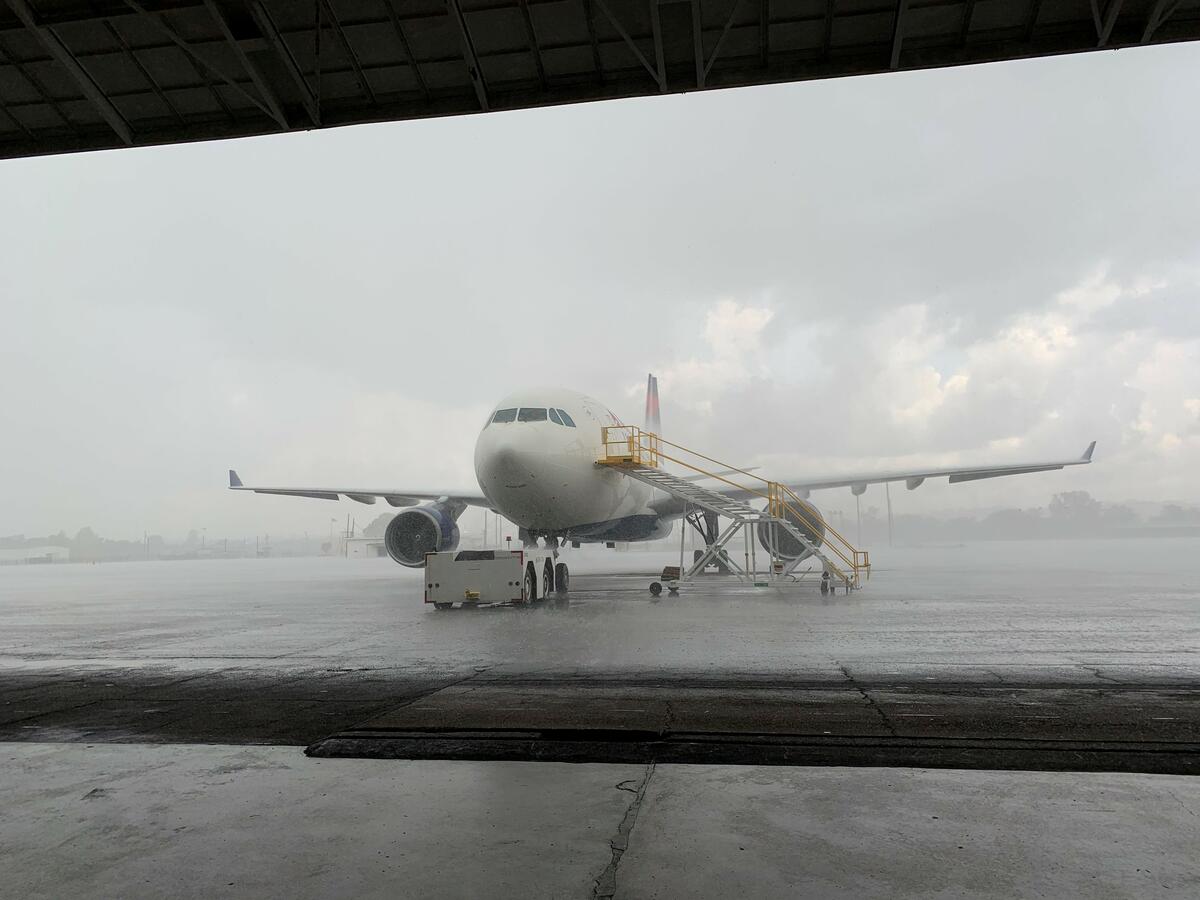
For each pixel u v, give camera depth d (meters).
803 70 9.66
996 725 6.21
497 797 4.59
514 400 21.20
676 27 9.38
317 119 10.30
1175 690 7.56
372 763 5.38
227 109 10.51
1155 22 8.63
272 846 3.88
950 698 7.25
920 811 4.26
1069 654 9.88
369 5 9.17
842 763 5.21
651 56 9.75
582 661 9.69
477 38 9.56
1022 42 9.18
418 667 9.60
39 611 20.75
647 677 8.52
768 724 6.30
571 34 9.52
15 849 3.88
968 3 8.85
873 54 9.55
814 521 23.44
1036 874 3.42
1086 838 3.84
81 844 3.94
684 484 22.30
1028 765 5.12
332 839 3.96
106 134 10.81
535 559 18.70
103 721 6.92
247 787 4.87
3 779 5.10
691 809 4.33
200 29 9.27
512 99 10.23
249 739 6.14
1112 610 15.44
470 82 10.22
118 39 9.43
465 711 6.93
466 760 5.42
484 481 20.55
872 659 9.56
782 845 3.79
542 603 18.22
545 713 6.79
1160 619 13.80
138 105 10.39
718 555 25.62
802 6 9.05
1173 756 5.31
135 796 4.71
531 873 3.50
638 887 3.34
